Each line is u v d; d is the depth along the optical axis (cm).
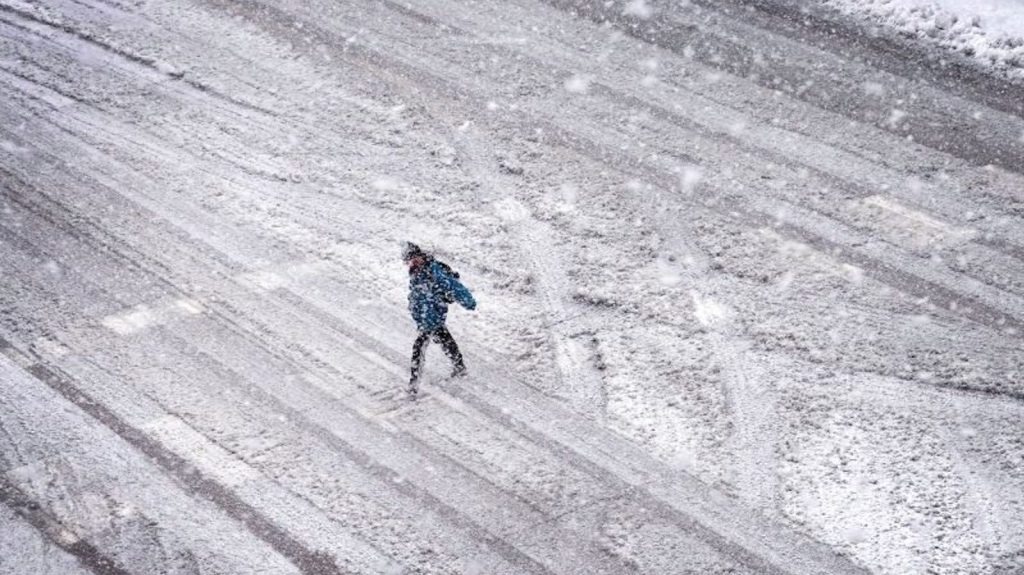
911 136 4209
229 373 3180
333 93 4609
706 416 2995
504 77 4678
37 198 4012
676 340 3281
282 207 3941
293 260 3672
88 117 4494
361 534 2648
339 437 2948
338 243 3747
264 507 2727
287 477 2814
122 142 4328
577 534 2645
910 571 2517
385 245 3731
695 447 2892
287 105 4534
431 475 2823
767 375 3134
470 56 4838
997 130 4231
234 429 2972
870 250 3650
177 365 3209
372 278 3578
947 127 4256
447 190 4003
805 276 3538
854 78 4578
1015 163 4047
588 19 5103
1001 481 2758
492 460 2872
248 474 2823
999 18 4894
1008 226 3738
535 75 4684
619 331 3328
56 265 3662
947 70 4612
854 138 4209
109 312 3438
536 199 3938
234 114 4488
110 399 3084
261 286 3547
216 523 2686
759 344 3256
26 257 3703
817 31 4928
